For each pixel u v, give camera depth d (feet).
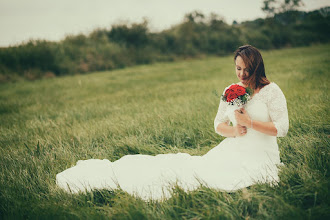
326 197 7.30
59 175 9.84
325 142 10.19
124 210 7.63
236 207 7.63
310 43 96.43
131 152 13.02
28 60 64.90
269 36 97.91
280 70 35.86
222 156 8.93
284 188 8.11
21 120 20.99
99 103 26.30
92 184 9.32
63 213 7.94
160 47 95.76
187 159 9.70
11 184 9.86
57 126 17.62
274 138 8.68
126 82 44.29
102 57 78.23
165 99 25.22
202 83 34.42
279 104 7.96
